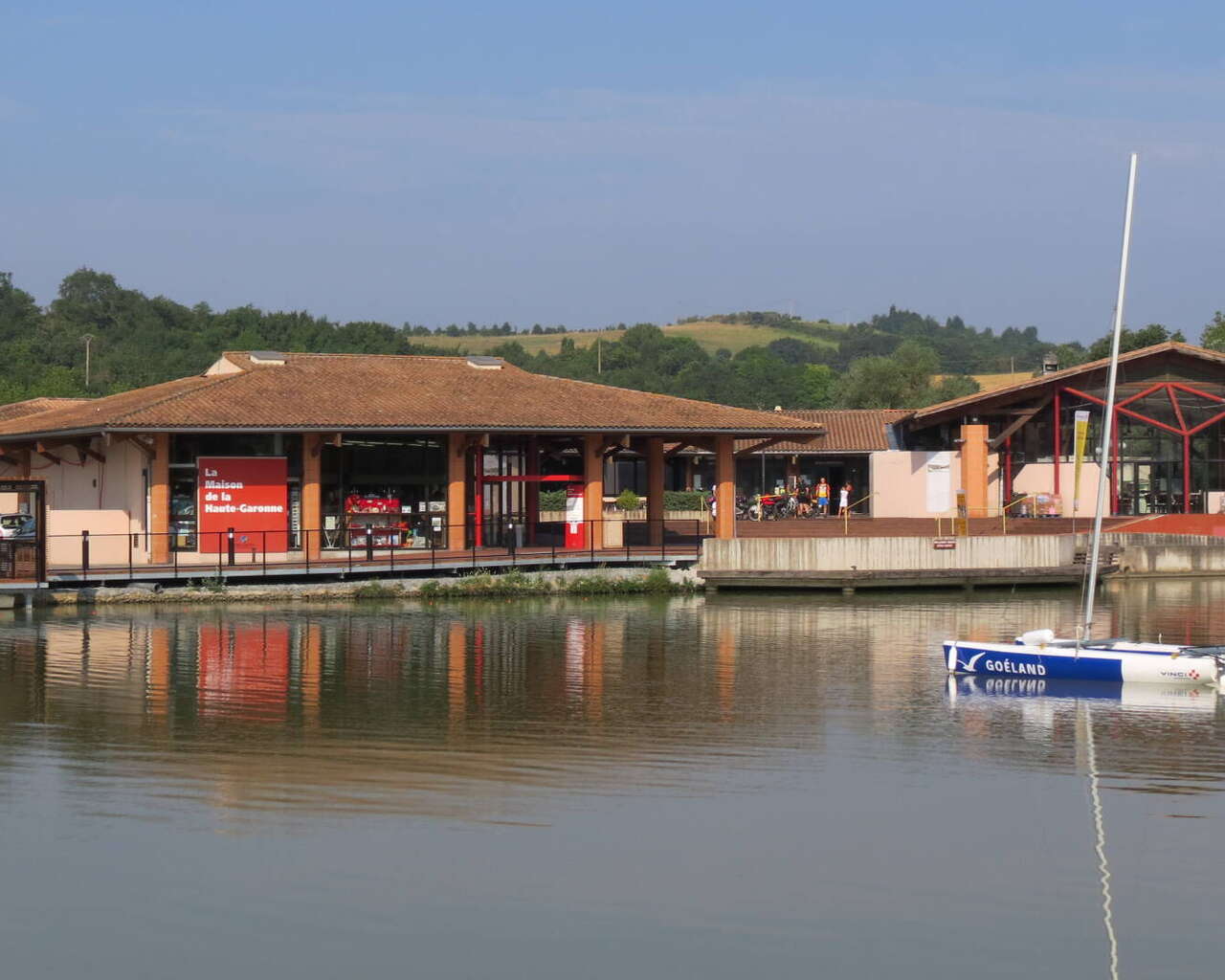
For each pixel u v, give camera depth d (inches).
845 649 1488.7
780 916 729.6
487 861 796.0
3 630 1553.9
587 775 959.6
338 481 1977.1
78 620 1635.1
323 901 744.3
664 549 2079.2
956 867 794.8
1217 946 698.2
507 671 1333.7
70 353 5733.3
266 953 687.1
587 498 2096.5
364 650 1445.6
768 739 1067.3
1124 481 2706.7
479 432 1952.5
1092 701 1229.1
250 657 1385.3
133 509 1898.4
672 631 1616.6
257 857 800.9
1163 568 2290.8
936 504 2797.7
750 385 6131.9
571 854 808.9
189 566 1817.2
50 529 1923.0
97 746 1024.2
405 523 2018.9
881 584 2046.0
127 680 1258.0
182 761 983.6
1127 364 2669.8
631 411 2097.7
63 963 676.1
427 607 1814.7
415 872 781.3
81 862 790.5
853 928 716.0
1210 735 1096.8
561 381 2224.4
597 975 666.2
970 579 2064.5
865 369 5034.5
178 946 693.9
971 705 1202.6
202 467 1866.4
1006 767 996.6
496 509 2190.0
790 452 2965.1
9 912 727.7
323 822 857.5
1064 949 694.5
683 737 1072.2
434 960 680.4
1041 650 1317.7
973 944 700.0
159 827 846.5
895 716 1157.1
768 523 2554.1
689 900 748.0
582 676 1312.7
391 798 904.3
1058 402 2687.0
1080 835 847.1
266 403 1915.6
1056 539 2121.1
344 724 1095.0
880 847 824.3
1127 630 1659.7
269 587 1827.0
